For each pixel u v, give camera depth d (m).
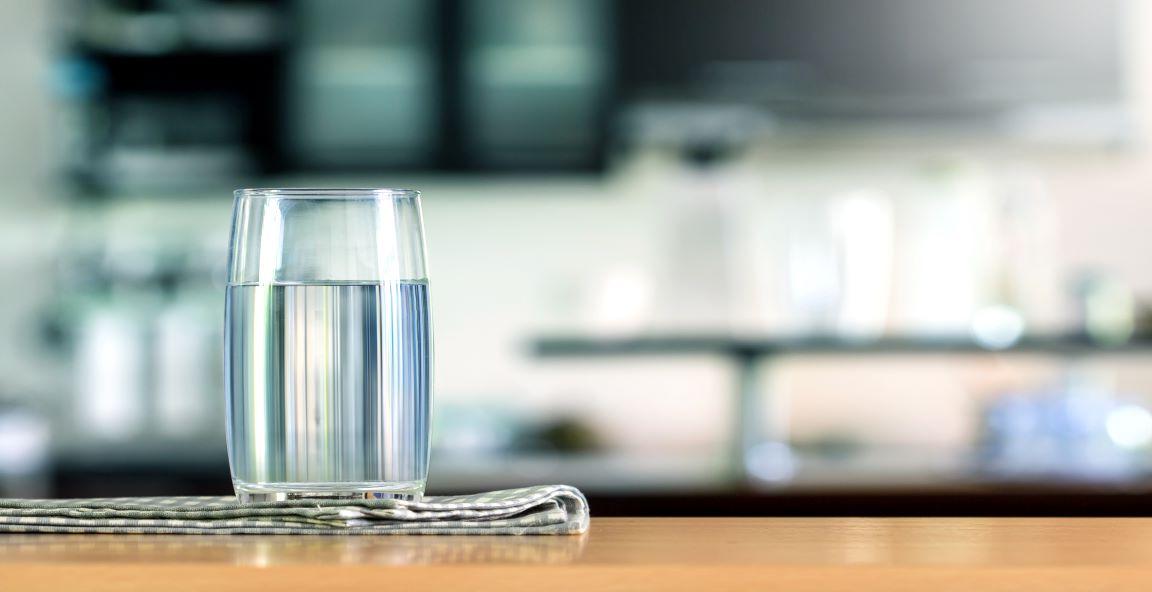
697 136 4.18
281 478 0.71
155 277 4.25
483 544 0.66
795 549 0.63
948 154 4.43
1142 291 4.36
